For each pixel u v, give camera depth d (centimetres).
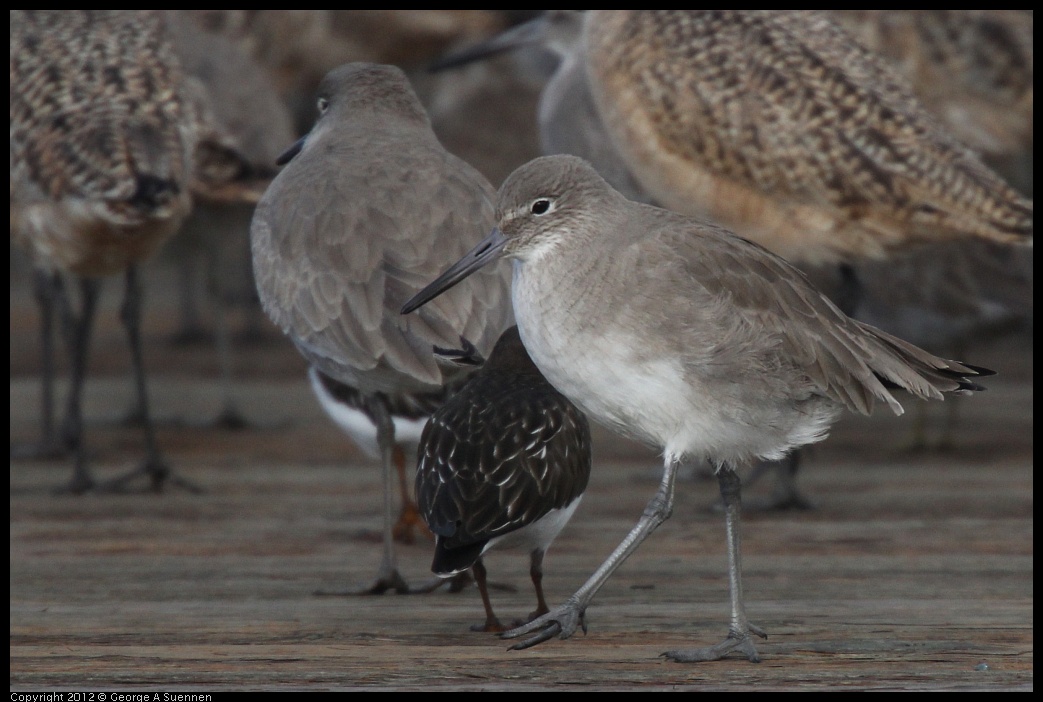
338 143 992
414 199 930
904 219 1116
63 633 828
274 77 1855
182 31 1489
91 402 1661
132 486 1276
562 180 800
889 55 1459
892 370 782
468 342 868
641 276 782
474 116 1730
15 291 2355
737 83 1161
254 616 863
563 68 1494
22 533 1096
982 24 1443
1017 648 788
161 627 839
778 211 1158
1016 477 1284
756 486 1271
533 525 811
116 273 1259
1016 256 1341
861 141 1119
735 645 774
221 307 1554
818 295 805
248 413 1612
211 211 1461
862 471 1320
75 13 1305
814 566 980
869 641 802
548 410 832
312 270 914
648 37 1209
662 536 1077
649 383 780
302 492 1248
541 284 802
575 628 797
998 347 1892
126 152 1138
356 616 863
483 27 1972
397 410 1053
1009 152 1489
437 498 797
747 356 773
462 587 930
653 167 1217
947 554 1012
